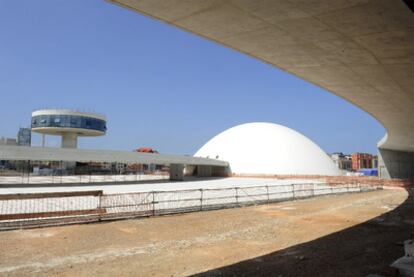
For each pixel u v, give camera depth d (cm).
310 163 7850
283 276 877
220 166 7519
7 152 3606
